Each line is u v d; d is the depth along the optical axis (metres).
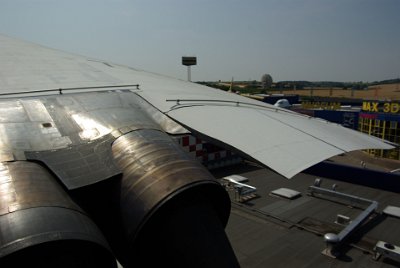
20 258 1.81
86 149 2.68
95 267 2.01
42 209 2.01
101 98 3.58
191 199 2.35
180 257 2.18
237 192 11.17
